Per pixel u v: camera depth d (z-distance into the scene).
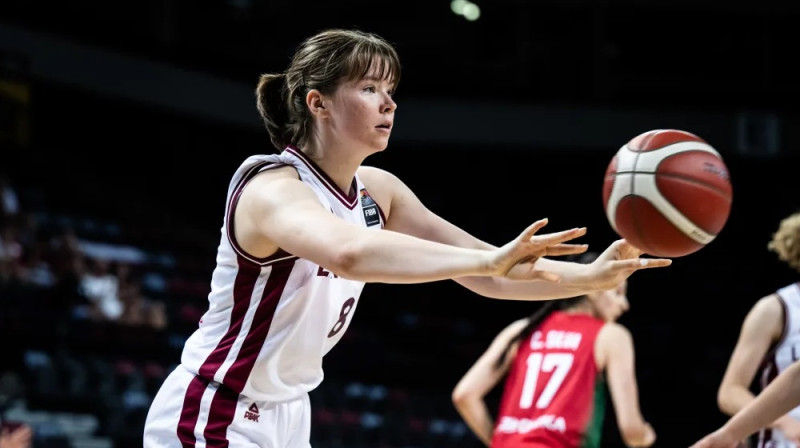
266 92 2.63
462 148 15.95
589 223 16.41
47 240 12.26
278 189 2.31
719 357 14.77
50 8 13.86
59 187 14.48
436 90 15.81
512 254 1.98
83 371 8.98
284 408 2.65
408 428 10.80
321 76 2.46
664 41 16.92
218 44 18.05
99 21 15.24
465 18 17.38
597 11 16.30
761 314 3.83
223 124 15.57
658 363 14.48
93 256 11.70
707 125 15.26
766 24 16.55
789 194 15.79
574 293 2.53
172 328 11.65
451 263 2.03
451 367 13.55
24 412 8.33
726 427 3.08
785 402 3.04
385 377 12.66
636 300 15.80
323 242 2.13
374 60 2.47
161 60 14.90
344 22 18.16
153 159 16.25
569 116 15.47
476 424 4.47
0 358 8.79
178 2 17.52
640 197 2.29
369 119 2.46
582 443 4.09
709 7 15.70
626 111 15.38
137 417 8.91
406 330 14.29
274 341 2.52
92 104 15.34
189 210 16.58
